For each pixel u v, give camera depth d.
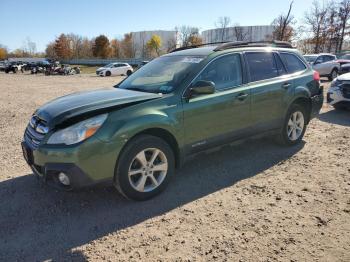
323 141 6.39
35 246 3.24
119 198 4.15
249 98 4.96
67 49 99.75
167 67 4.86
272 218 3.62
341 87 8.88
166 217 3.70
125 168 3.81
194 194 4.24
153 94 4.23
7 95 15.29
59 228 3.53
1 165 5.36
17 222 3.66
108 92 4.48
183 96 4.27
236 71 4.95
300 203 3.94
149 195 4.08
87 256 3.07
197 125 4.39
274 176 4.76
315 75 6.21
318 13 45.66
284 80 5.55
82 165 3.54
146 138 3.93
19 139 6.95
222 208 3.87
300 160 5.37
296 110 5.90
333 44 46.28
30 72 49.25
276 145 6.10
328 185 4.41
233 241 3.23
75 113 3.66
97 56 99.25
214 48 4.96
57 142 3.60
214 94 4.57
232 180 4.65
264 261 2.93
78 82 24.86
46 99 13.75
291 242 3.19
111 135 3.64
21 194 4.30
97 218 3.71
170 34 99.19
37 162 3.78
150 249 3.14
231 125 4.81
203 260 2.96
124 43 101.81
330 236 3.28
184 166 5.17
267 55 5.49
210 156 5.58
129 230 3.47
